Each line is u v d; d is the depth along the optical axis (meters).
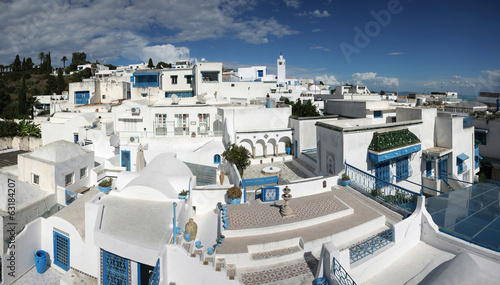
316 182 17.55
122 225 12.88
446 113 27.62
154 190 15.03
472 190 16.59
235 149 22.89
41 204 18.42
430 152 23.06
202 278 10.59
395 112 29.09
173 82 44.38
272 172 23.72
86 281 13.62
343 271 10.02
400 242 12.58
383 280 11.16
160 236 12.20
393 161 21.36
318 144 22.45
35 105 58.31
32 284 14.20
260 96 46.09
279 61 79.81
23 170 20.78
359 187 17.61
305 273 11.21
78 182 21.50
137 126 30.31
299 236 12.78
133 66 99.75
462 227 12.88
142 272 12.45
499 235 12.07
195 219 15.45
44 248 15.65
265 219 14.05
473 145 26.78
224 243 12.35
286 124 29.48
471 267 10.60
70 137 35.91
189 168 21.05
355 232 13.33
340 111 33.81
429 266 11.59
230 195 15.91
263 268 11.52
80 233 14.13
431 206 14.84
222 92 40.94
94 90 53.94
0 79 88.81
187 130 30.02
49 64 104.38
